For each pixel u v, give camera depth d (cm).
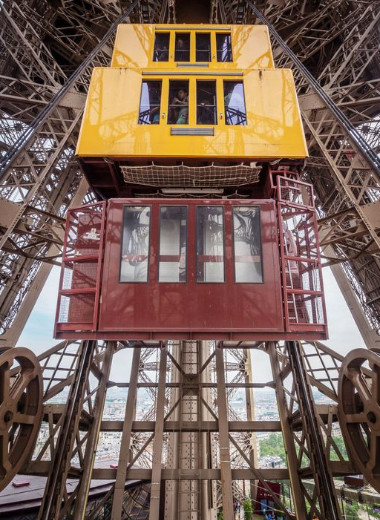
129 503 2372
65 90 1466
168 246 995
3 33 1738
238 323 923
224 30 1388
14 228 1171
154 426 1291
